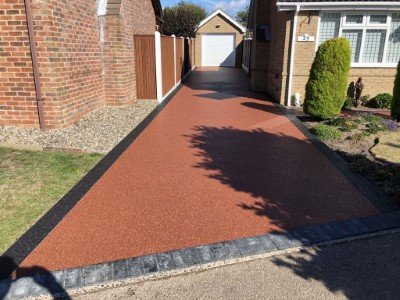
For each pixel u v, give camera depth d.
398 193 4.61
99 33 9.72
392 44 11.51
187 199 4.64
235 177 5.43
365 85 11.79
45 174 5.31
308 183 5.22
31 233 3.74
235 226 3.96
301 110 10.87
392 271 3.23
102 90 10.15
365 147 7.00
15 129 7.29
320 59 8.62
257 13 14.84
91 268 3.20
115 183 5.13
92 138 7.19
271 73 13.95
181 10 30.44
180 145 7.07
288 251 3.51
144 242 3.63
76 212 4.24
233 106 11.55
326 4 10.54
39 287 2.95
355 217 4.21
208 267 3.27
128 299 2.88
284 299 2.88
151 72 11.67
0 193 4.61
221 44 31.00
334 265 3.32
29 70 7.04
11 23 6.77
